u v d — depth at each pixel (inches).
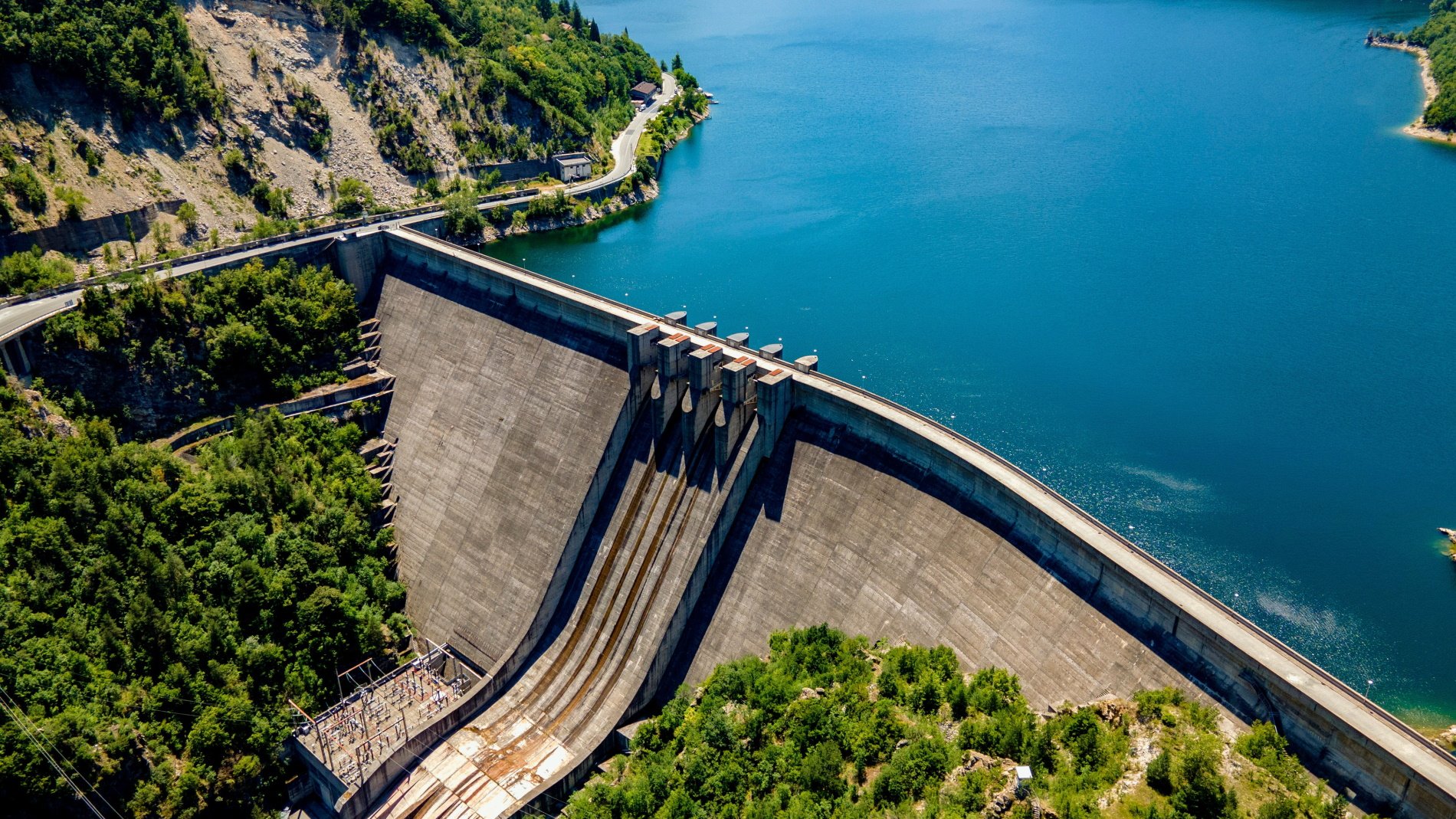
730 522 3909.9
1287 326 5954.7
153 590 3722.9
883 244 7372.1
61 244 5398.6
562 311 4606.3
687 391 4101.9
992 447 5027.1
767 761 3110.2
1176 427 5113.2
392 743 3769.7
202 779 3499.0
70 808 3233.3
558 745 3735.2
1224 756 2583.7
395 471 4859.7
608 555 4148.6
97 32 5999.0
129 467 4042.8
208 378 4655.5
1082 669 2987.2
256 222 6466.5
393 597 4461.1
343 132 7460.6
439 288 5172.2
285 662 3924.7
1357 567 4217.5
